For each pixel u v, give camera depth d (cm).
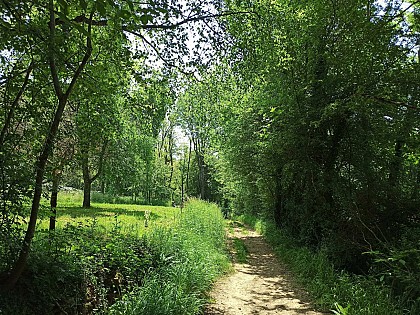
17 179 471
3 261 493
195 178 5188
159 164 4653
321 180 1180
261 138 1664
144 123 907
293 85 1220
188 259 829
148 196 4091
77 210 1672
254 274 1101
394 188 1055
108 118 762
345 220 1066
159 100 855
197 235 1119
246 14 850
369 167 1130
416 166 1161
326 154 1220
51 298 512
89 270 603
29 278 514
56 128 529
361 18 1004
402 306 676
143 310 586
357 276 866
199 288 792
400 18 1009
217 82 1002
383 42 959
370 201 1023
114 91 723
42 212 556
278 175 1752
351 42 1040
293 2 1173
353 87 1104
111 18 527
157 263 788
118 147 2177
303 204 1373
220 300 815
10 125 514
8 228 468
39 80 556
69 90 541
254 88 1148
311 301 829
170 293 646
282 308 777
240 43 849
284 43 1145
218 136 2038
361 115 1088
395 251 738
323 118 1112
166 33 757
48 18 530
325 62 1180
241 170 1986
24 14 443
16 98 518
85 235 687
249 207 2952
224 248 1409
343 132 1184
